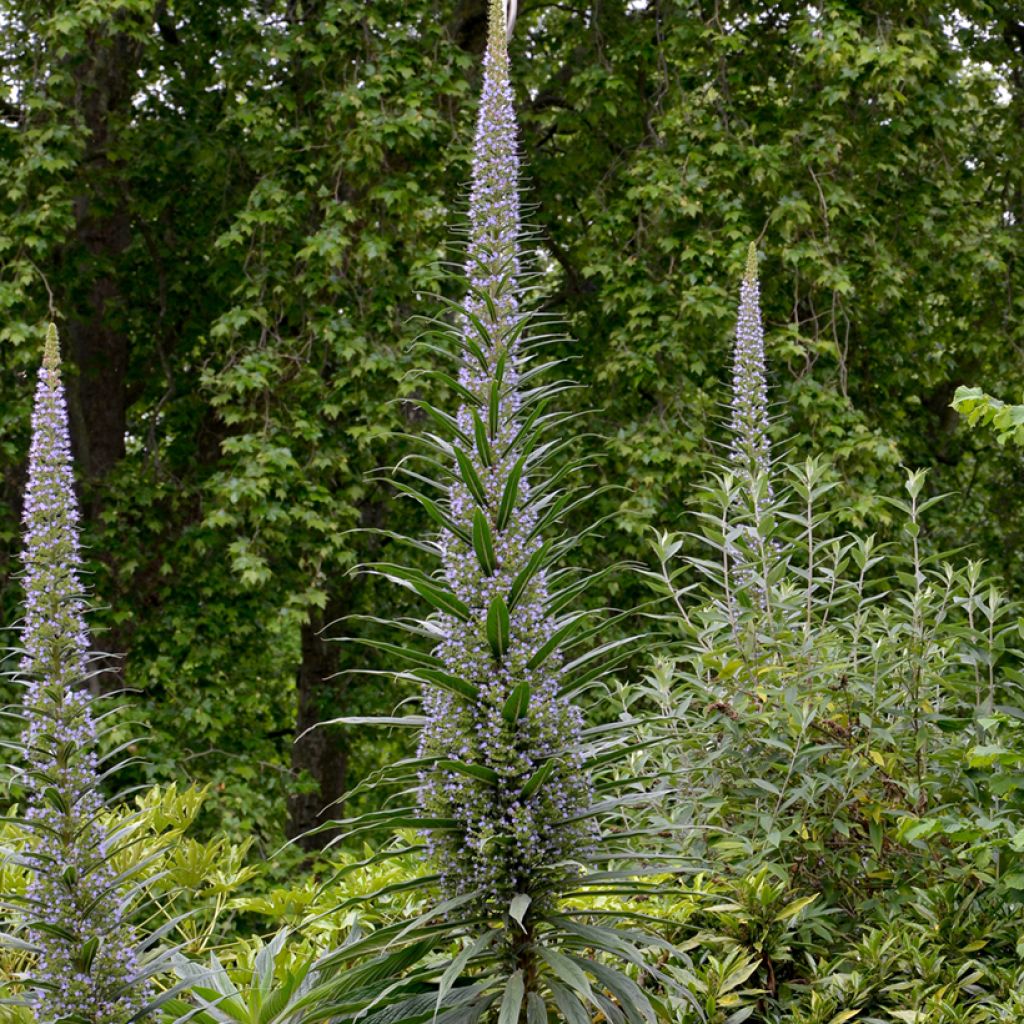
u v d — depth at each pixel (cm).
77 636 288
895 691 410
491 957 286
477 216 310
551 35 1213
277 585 1038
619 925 361
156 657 1021
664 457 942
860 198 1053
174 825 423
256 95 1010
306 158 996
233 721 1044
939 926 364
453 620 289
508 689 281
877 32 1002
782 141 1019
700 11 1076
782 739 395
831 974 359
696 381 1030
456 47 998
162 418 1165
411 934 279
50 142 933
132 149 1030
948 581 422
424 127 930
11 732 880
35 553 287
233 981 342
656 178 1002
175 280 1130
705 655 411
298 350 979
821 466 450
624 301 1022
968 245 1073
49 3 955
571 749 281
